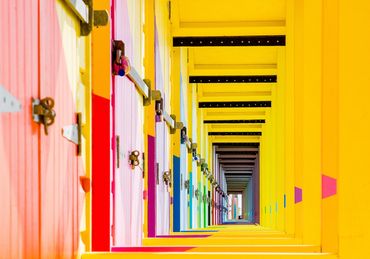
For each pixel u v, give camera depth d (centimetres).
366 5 295
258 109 1503
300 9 658
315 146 582
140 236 453
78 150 263
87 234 277
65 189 242
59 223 233
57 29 233
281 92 888
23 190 191
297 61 657
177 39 830
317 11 577
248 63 1032
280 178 868
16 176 184
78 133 263
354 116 293
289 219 710
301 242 446
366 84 293
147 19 547
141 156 470
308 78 586
